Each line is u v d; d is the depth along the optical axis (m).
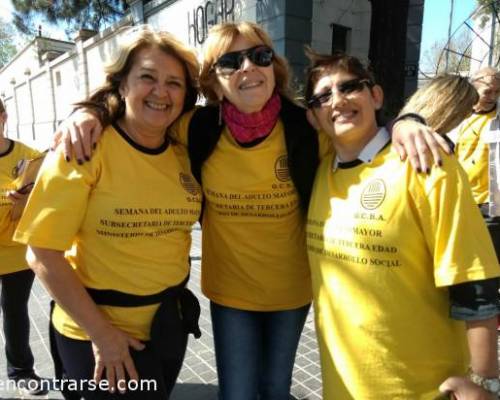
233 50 1.70
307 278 1.97
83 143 1.47
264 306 1.91
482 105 3.66
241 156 1.77
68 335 1.60
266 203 1.81
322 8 7.51
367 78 1.51
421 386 1.34
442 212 1.24
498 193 3.35
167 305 1.62
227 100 1.80
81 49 14.10
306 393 2.66
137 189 1.56
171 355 1.61
